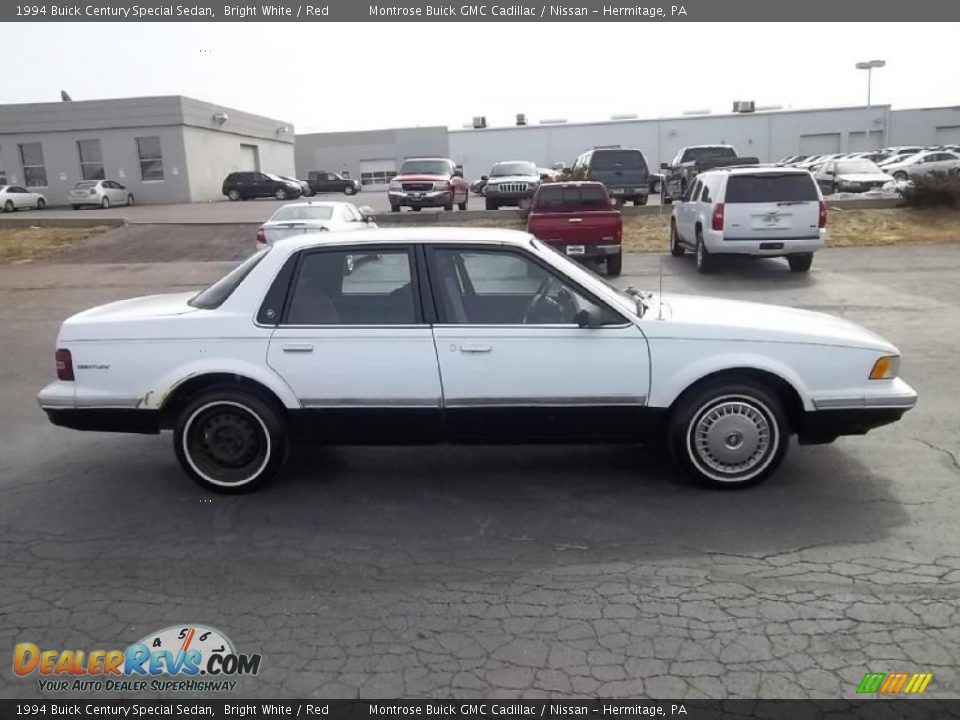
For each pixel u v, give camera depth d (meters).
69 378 4.99
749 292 12.91
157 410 4.93
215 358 4.86
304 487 5.17
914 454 5.54
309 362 4.84
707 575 3.92
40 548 4.36
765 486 5.02
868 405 4.86
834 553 4.12
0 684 3.19
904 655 3.25
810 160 46.69
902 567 3.96
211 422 5.00
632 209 23.39
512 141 56.50
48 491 5.19
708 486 4.98
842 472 5.23
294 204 17.50
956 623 3.46
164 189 40.44
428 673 3.19
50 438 6.30
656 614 3.58
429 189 24.89
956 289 12.73
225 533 4.52
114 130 40.06
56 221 25.39
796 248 14.09
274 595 3.82
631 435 4.97
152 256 20.23
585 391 4.82
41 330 11.14
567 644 3.36
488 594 3.79
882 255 17.11
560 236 14.77
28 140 40.50
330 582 3.94
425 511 4.77
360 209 19.56
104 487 5.25
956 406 6.63
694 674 3.14
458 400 4.84
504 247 4.93
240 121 46.38
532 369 4.80
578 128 55.81
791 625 3.47
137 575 4.04
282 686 3.13
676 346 4.80
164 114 39.62
